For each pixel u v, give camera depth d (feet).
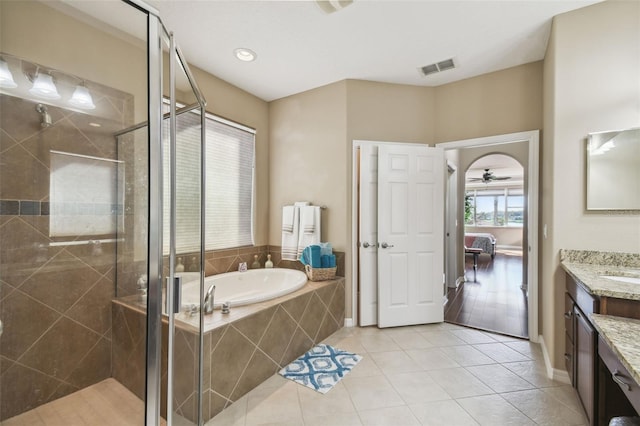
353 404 5.70
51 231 5.29
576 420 5.21
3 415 4.87
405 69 9.06
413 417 5.33
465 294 13.38
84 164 5.47
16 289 4.99
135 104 4.82
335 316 9.21
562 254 6.40
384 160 9.52
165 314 4.31
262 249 11.09
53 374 5.25
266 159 11.35
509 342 8.39
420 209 9.80
